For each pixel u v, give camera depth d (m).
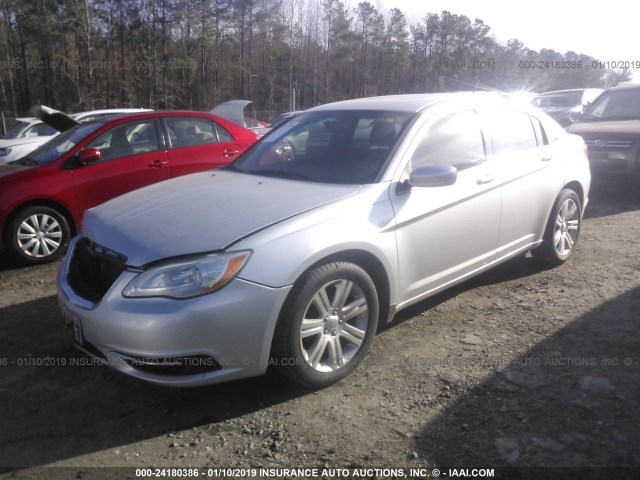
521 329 4.07
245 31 53.03
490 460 2.67
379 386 3.36
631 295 4.60
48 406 3.24
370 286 3.43
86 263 3.41
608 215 7.49
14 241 5.75
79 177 6.04
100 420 3.10
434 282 3.96
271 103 54.06
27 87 45.53
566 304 4.48
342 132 4.16
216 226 3.13
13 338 4.12
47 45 42.38
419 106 4.15
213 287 2.87
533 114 5.05
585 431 2.86
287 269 3.01
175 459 2.77
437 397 3.22
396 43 57.00
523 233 4.75
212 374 2.94
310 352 3.23
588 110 9.73
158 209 3.50
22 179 5.77
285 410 3.15
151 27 45.00
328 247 3.16
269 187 3.71
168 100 43.84
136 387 3.43
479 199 4.16
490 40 54.47
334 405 3.18
